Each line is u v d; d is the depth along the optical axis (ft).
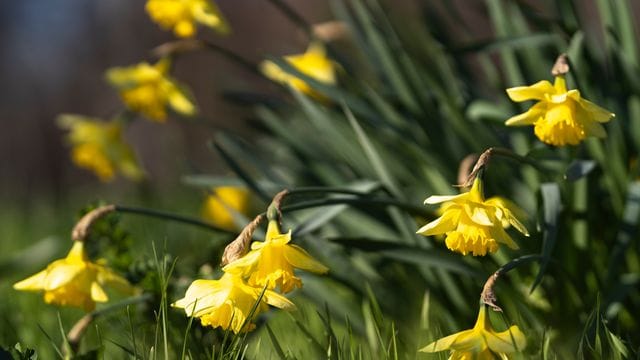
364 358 14.14
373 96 19.16
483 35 38.40
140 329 14.90
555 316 15.56
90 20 80.94
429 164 17.74
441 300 16.37
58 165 81.56
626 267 16.55
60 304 13.55
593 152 16.60
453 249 12.10
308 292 16.67
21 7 84.99
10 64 84.28
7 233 31.37
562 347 14.37
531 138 17.40
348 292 18.44
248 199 23.91
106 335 16.20
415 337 15.24
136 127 66.54
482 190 12.42
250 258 11.84
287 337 16.58
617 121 17.11
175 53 20.22
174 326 14.71
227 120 60.64
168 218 15.58
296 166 20.83
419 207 15.40
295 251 12.00
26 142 82.43
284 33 65.05
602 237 16.90
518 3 18.71
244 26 67.46
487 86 22.00
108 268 14.29
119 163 22.50
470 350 11.56
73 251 13.92
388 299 16.57
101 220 15.64
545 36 17.58
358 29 20.68
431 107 18.58
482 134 18.29
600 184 17.26
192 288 11.87
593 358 13.64
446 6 20.80
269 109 21.34
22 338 16.67
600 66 17.69
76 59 81.87
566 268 15.21
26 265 18.81
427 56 20.42
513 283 16.19
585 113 13.47
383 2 20.93
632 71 17.11
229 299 11.69
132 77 20.07
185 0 19.62
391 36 19.40
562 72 13.58
